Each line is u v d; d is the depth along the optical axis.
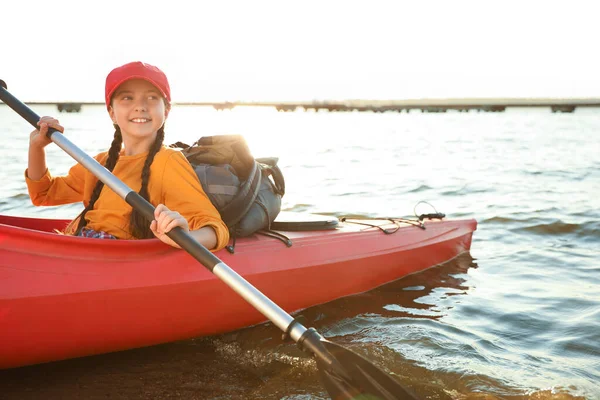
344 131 30.89
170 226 2.13
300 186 8.64
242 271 2.85
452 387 2.43
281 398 2.32
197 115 78.31
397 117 72.12
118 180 2.29
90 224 2.63
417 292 3.68
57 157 11.79
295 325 2.00
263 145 18.67
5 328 2.22
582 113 98.12
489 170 10.89
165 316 2.62
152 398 2.31
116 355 2.64
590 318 3.24
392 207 6.83
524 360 2.70
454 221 4.45
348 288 3.50
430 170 10.92
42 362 2.46
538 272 4.19
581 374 2.55
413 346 2.83
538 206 6.75
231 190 2.83
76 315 2.36
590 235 5.35
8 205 6.45
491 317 3.27
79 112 95.19
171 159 2.53
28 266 2.26
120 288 2.42
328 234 3.49
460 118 64.62
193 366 2.59
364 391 1.97
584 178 9.58
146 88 2.49
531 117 68.75
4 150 13.73
